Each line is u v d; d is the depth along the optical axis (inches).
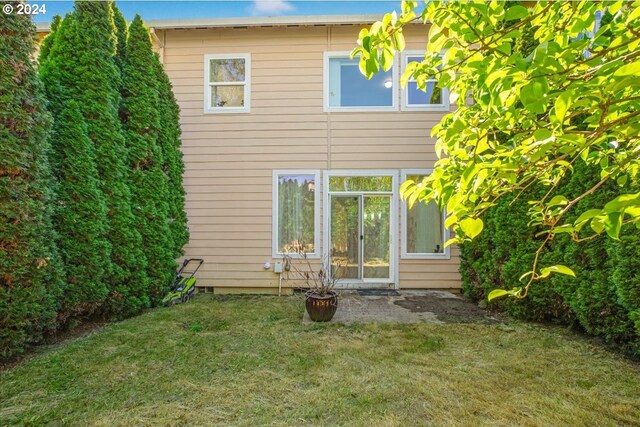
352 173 237.9
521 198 158.7
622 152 58.7
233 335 140.6
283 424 78.4
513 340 133.1
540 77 35.9
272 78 239.3
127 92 186.7
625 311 117.0
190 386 96.2
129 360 114.0
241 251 239.5
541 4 49.4
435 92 237.6
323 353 120.5
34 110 119.3
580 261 131.9
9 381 98.6
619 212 31.6
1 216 106.5
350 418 80.7
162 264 196.1
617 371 104.9
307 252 239.1
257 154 240.4
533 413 82.5
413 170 236.2
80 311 145.4
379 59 56.6
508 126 48.9
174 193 217.2
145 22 227.6
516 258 160.9
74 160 145.5
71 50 154.2
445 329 147.6
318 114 238.5
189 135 241.3
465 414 82.1
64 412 83.0
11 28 110.7
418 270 235.5
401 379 99.9
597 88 36.3
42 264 118.2
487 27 47.1
